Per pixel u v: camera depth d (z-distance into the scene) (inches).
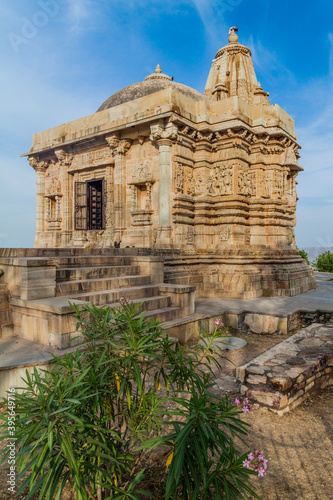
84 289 293.4
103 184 613.0
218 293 503.8
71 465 86.8
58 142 649.0
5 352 216.8
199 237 536.7
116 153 571.5
